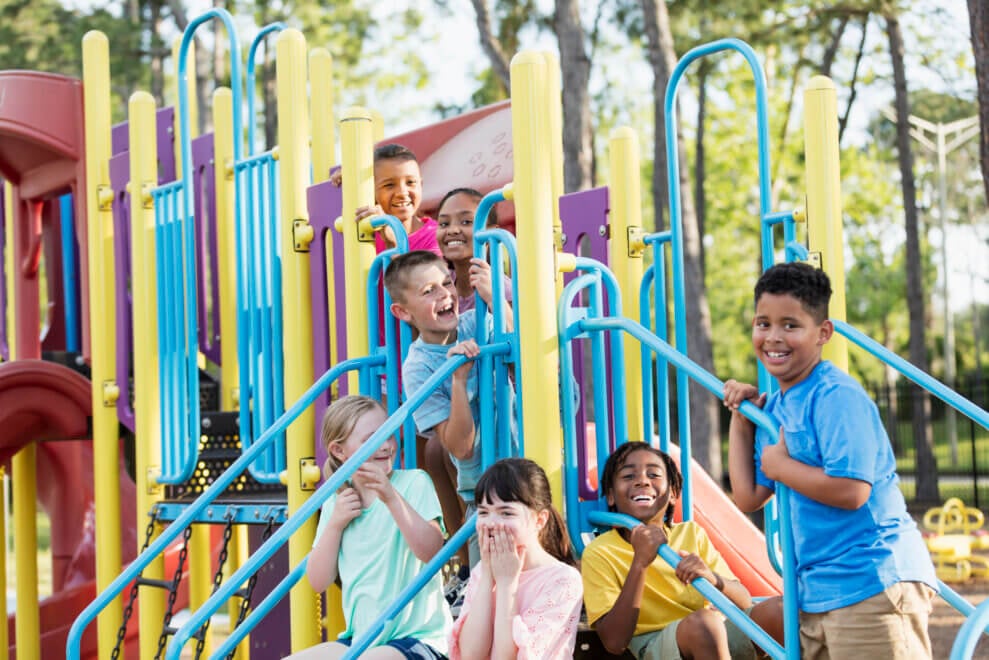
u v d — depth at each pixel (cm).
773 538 410
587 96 1396
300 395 509
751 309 3453
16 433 726
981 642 867
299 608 497
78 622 433
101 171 659
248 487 580
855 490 296
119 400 648
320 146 530
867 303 3650
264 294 557
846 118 2305
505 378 414
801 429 306
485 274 423
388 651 366
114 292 656
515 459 353
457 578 481
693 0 1797
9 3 2102
